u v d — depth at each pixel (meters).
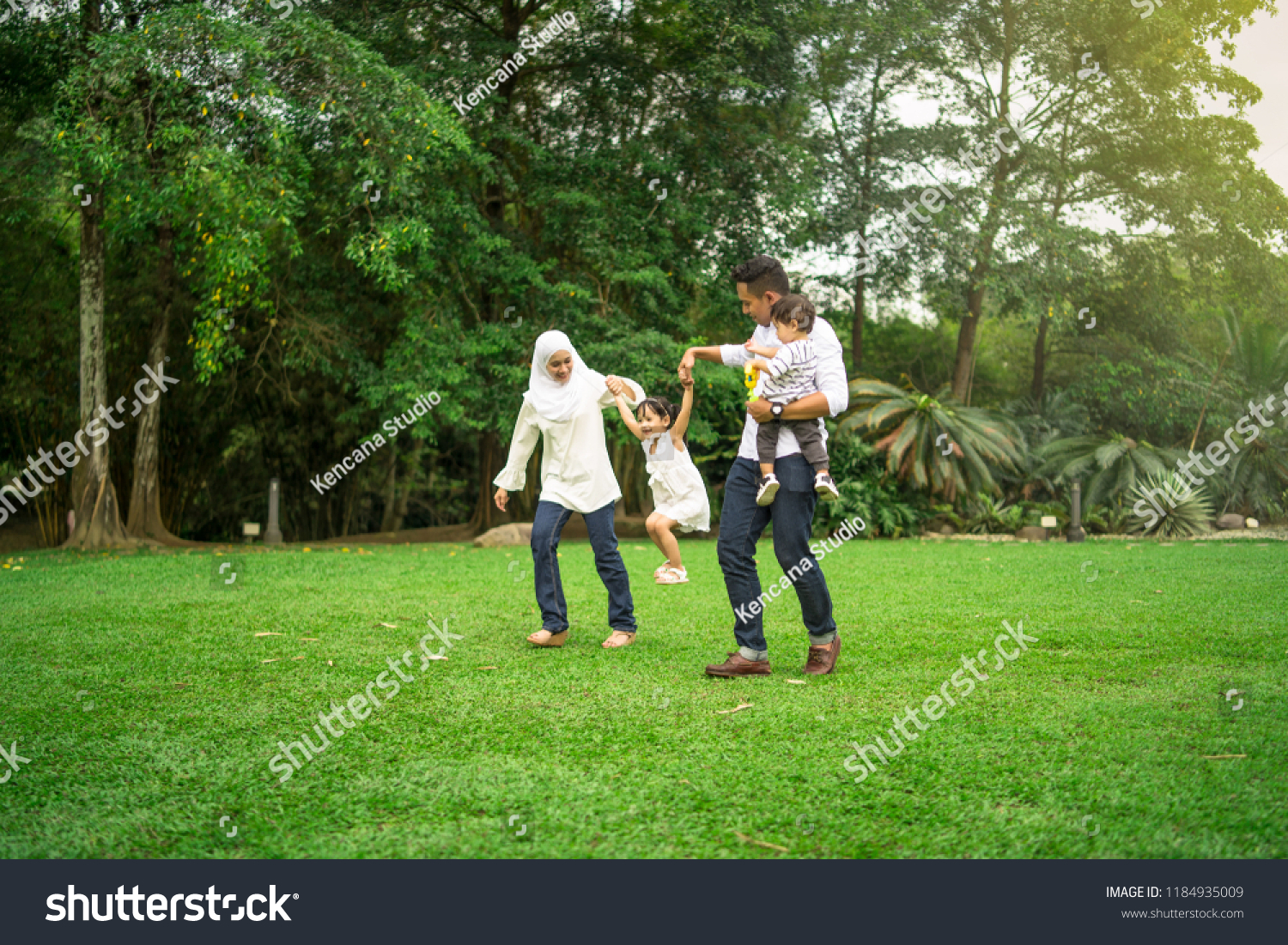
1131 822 2.32
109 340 14.41
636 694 3.67
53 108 10.90
